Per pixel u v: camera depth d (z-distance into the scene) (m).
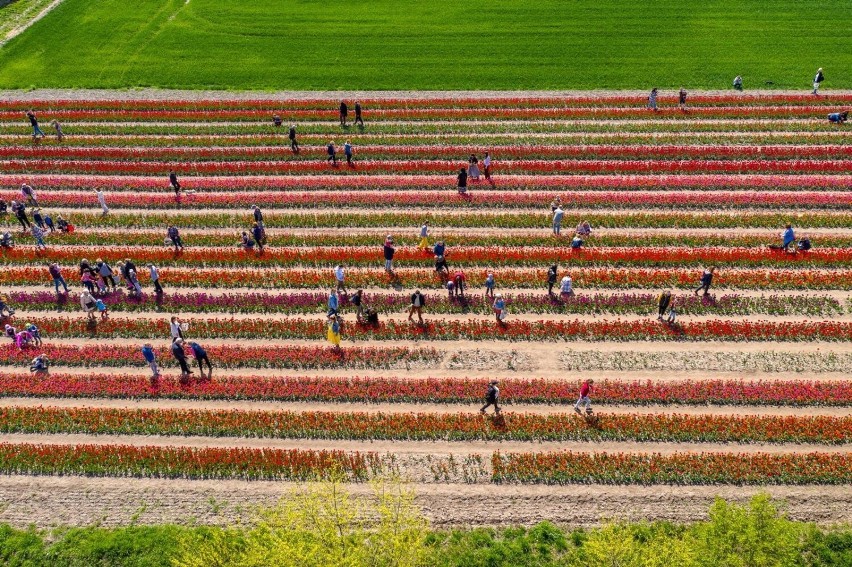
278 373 38.75
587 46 71.00
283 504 29.16
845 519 31.22
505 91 64.62
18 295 43.03
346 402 37.03
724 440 34.50
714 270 44.81
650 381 36.94
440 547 30.41
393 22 76.25
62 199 52.22
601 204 50.81
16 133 59.94
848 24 72.94
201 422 35.66
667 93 63.53
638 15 76.19
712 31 72.75
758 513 27.41
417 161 56.34
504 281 44.09
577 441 34.66
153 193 53.25
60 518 31.80
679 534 30.53
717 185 52.44
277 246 47.66
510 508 31.84
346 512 28.19
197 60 70.12
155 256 46.31
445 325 40.94
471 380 37.66
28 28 75.12
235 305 42.91
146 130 60.41
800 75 65.25
